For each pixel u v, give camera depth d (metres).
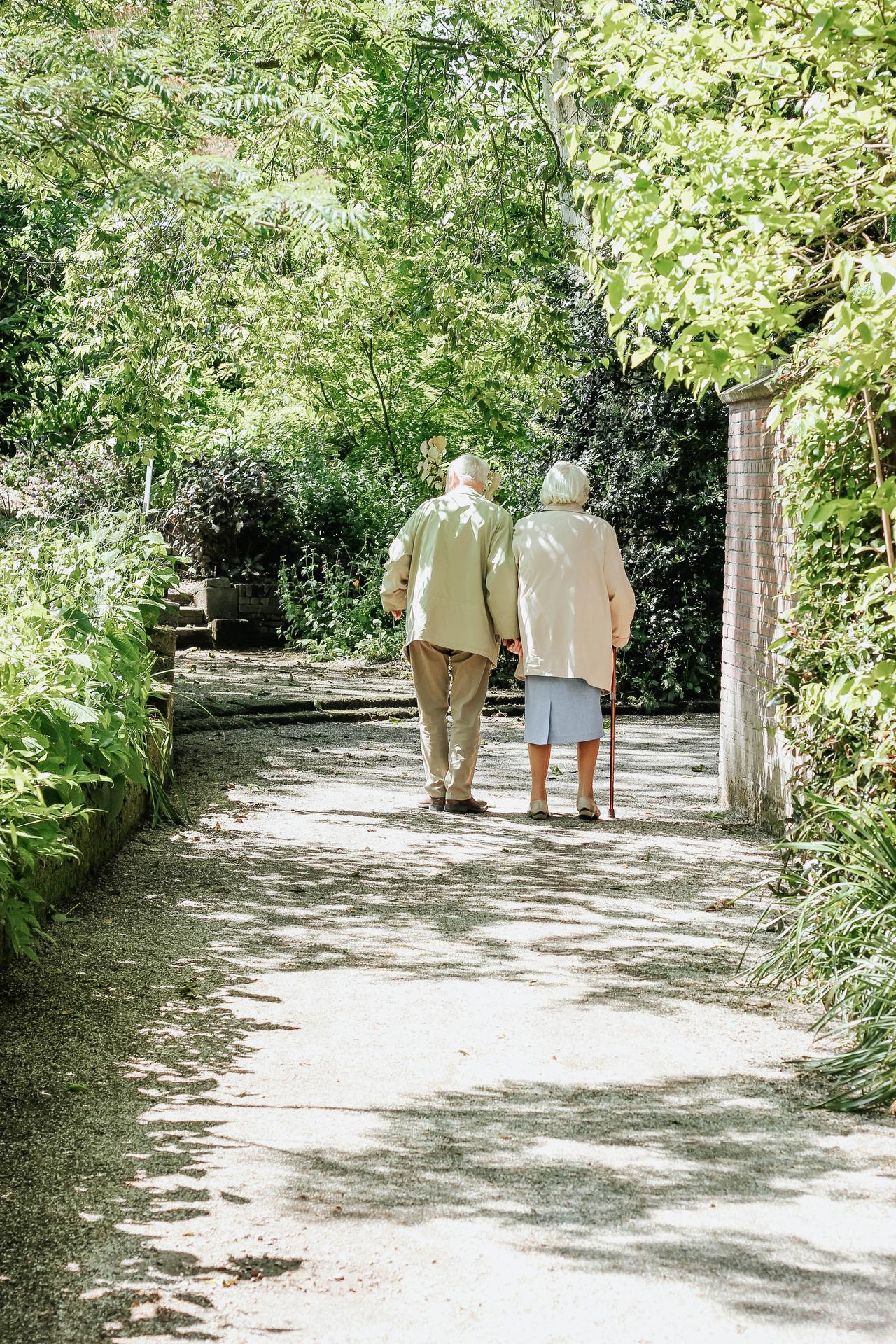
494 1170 3.32
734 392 7.73
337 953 5.11
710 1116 3.67
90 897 5.71
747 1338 2.58
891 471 5.12
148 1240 2.94
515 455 14.73
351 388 16.58
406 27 9.98
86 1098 3.69
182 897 5.79
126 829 6.74
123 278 8.99
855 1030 4.19
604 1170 3.33
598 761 10.20
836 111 4.07
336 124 7.57
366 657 14.50
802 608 5.73
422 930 5.45
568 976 4.89
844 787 5.20
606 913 5.79
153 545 8.12
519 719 12.28
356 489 16.19
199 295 9.02
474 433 16.55
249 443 16.92
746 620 7.83
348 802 8.08
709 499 13.76
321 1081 3.88
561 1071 3.99
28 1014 4.32
